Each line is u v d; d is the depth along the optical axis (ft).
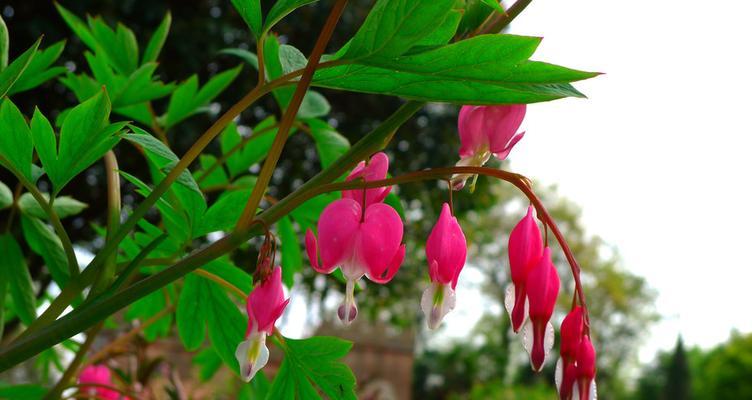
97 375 1.41
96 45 1.30
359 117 5.94
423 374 21.02
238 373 1.08
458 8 0.80
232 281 1.04
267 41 1.20
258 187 0.76
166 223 0.93
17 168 0.85
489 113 0.83
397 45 0.71
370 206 0.80
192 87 1.40
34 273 3.02
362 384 2.67
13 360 0.73
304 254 4.25
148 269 1.14
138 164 5.00
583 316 0.73
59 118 1.24
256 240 3.26
